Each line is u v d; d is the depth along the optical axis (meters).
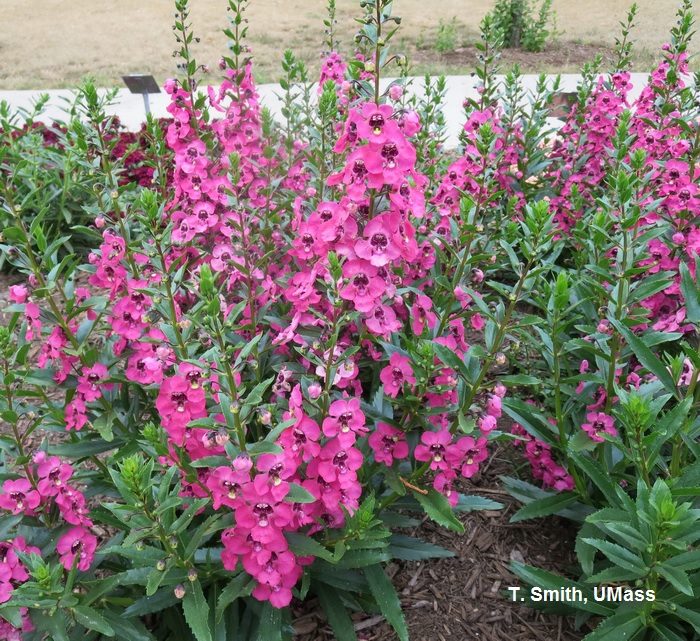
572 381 0.43
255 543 0.32
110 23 2.97
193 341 0.40
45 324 0.41
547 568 0.45
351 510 0.35
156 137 0.62
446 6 3.34
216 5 3.25
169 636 0.39
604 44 2.46
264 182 0.55
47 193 0.85
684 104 0.66
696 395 0.39
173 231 0.49
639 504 0.32
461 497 0.42
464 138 0.58
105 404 0.41
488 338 0.38
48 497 0.37
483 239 0.64
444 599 0.43
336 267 0.32
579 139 0.76
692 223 0.52
